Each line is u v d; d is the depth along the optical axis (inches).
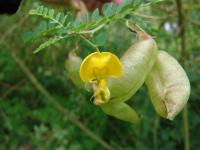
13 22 13.2
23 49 14.0
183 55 10.4
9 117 15.4
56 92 15.1
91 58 3.7
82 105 13.9
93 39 4.5
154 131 12.8
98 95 3.8
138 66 4.1
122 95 4.0
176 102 4.1
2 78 14.8
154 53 4.2
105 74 3.8
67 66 4.8
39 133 14.8
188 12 10.9
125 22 4.4
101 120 14.1
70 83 14.3
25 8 7.9
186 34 10.9
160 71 4.2
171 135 14.0
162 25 9.8
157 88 4.2
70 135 14.3
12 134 15.3
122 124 14.4
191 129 13.6
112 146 14.2
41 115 14.7
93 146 14.2
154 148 14.1
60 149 14.1
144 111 12.5
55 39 4.3
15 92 15.8
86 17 4.3
